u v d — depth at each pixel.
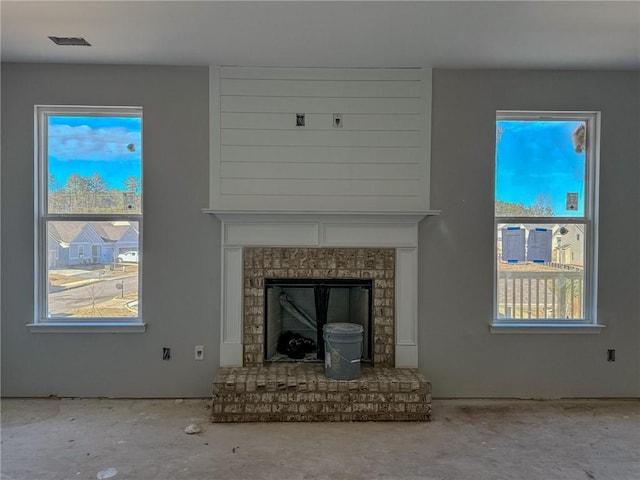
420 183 3.38
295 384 2.97
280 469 2.36
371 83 3.36
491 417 3.06
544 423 2.96
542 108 3.38
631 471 2.37
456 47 2.95
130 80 3.30
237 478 2.27
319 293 3.50
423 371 3.41
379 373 3.19
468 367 3.41
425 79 3.36
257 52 3.06
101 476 2.29
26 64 3.26
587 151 3.49
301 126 3.36
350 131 3.37
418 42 2.88
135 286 3.41
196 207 3.35
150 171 3.32
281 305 3.59
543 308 3.47
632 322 3.43
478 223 3.40
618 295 3.42
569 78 3.39
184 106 3.32
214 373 3.37
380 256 3.40
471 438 2.74
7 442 2.65
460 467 2.40
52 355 3.31
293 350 3.53
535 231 3.48
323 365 3.36
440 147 3.38
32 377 3.30
